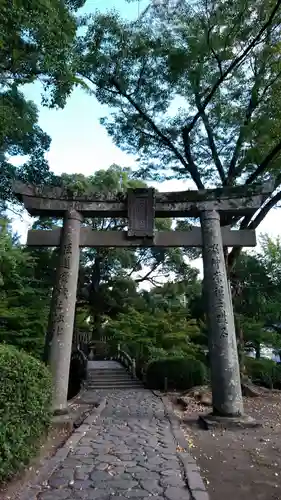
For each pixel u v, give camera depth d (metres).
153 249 32.59
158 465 5.64
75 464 5.63
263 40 13.09
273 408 11.38
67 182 19.77
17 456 4.53
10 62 9.34
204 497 4.44
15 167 16.25
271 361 19.42
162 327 23.42
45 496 4.41
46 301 15.14
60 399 8.35
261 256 21.80
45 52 8.79
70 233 9.69
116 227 27.16
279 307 19.48
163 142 16.47
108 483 4.87
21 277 14.77
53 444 6.87
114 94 15.79
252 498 4.63
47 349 8.77
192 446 6.95
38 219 22.48
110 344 29.70
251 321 20.56
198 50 13.23
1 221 13.57
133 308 28.88
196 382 16.34
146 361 20.70
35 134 16.62
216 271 9.38
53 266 19.77
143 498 4.40
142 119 16.20
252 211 9.95
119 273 33.69
